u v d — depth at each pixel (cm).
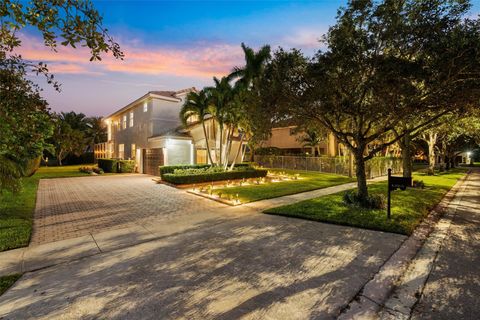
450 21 593
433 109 674
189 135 2094
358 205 846
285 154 3594
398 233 585
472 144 3061
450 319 281
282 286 355
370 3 685
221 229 641
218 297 328
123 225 687
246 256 464
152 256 470
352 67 689
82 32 335
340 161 2206
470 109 703
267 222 698
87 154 4497
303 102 784
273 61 800
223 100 1582
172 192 1273
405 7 668
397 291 342
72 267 427
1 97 385
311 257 455
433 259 442
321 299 321
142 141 2417
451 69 582
